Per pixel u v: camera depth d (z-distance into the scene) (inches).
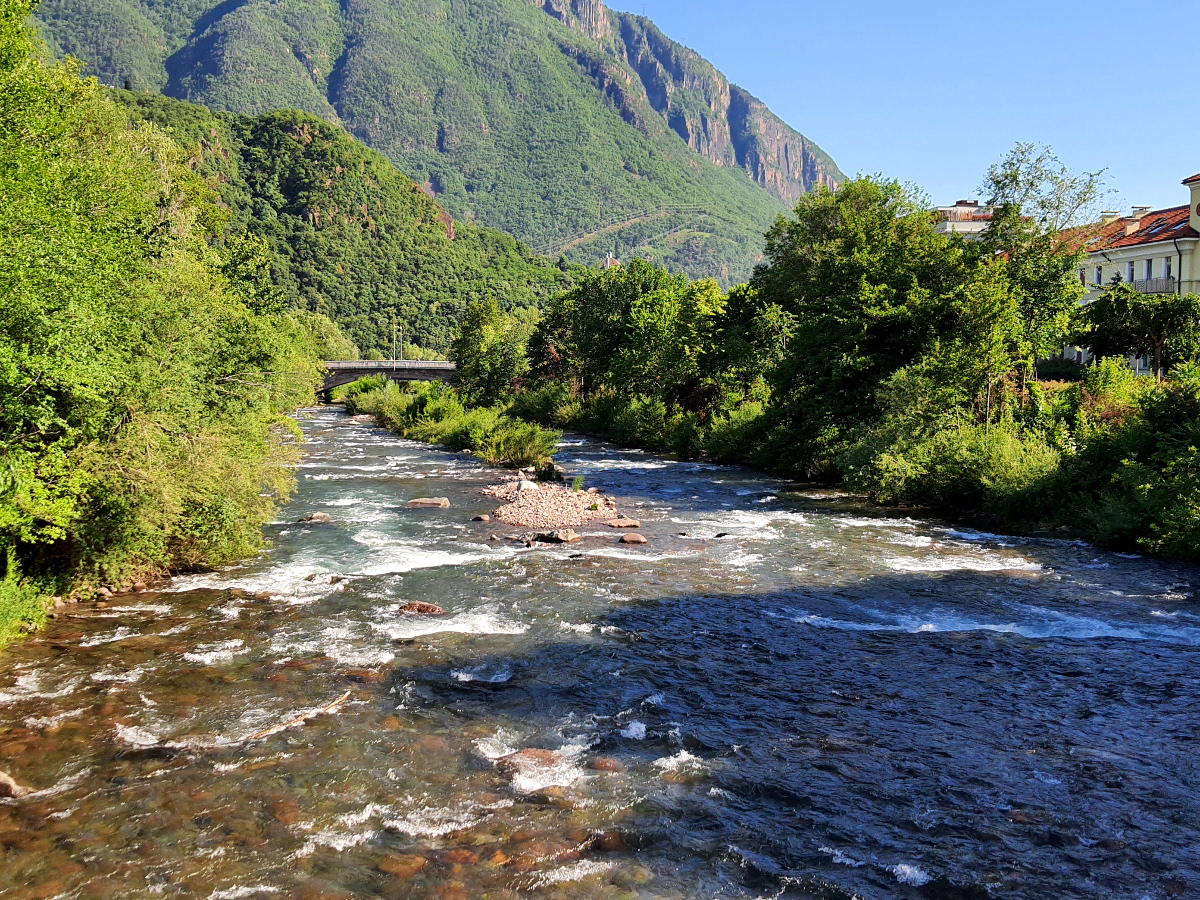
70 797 319.0
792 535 880.9
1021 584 667.4
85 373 514.9
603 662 483.2
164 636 515.2
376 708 410.6
